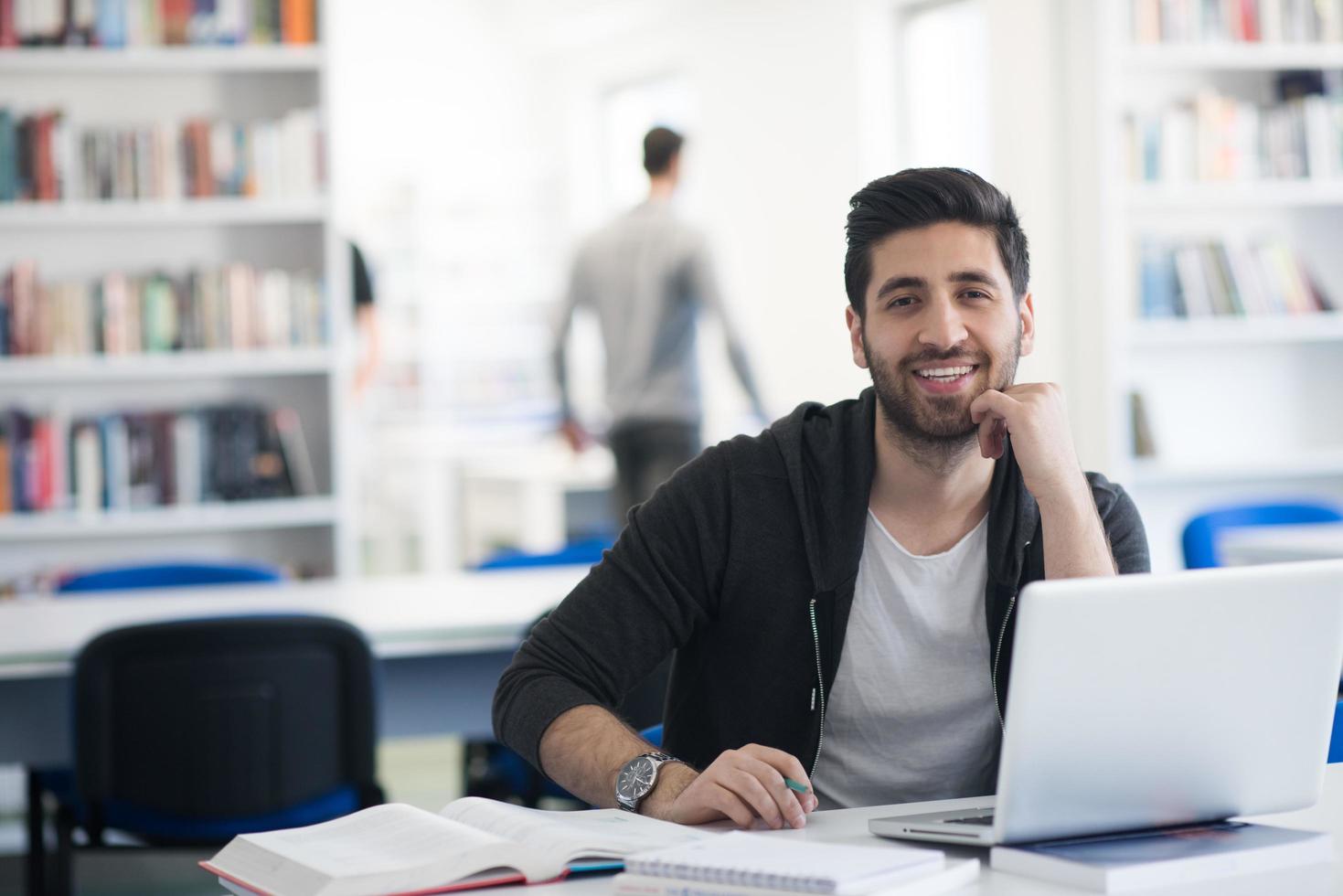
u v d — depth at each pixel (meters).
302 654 2.96
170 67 5.35
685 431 5.57
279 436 5.46
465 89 9.48
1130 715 1.26
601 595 1.86
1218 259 5.36
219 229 5.49
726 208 8.10
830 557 1.82
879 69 7.12
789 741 1.85
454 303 8.67
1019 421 1.74
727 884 1.17
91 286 5.29
